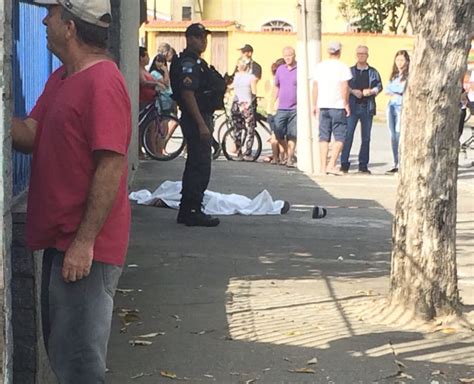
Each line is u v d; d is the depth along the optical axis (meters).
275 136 14.97
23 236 4.07
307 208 10.65
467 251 8.54
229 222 9.53
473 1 5.74
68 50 3.51
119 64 9.49
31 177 3.62
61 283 3.52
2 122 3.21
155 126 14.81
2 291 3.26
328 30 36.88
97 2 3.48
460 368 5.22
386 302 6.26
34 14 5.11
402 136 6.07
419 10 5.80
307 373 5.10
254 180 12.91
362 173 14.40
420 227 6.00
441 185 5.96
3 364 3.28
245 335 5.73
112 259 3.56
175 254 7.89
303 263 7.77
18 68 4.59
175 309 6.26
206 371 5.12
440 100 5.84
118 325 5.86
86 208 3.45
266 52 32.16
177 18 38.16
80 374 3.53
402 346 5.58
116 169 3.43
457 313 6.05
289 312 6.26
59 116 3.46
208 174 9.16
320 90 13.92
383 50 31.50
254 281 7.09
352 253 8.25
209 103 9.04
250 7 39.09
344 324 6.00
